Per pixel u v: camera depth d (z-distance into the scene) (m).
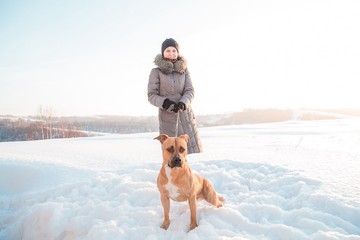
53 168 6.96
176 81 6.49
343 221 3.84
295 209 4.24
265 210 4.31
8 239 4.91
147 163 7.02
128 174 6.28
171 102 5.97
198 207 4.59
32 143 15.16
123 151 9.97
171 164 3.81
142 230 4.02
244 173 6.27
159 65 6.38
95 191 5.53
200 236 3.71
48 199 5.47
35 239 4.57
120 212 4.50
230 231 3.78
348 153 7.84
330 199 4.30
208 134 19.62
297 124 31.30
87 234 4.12
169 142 4.01
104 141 15.95
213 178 6.01
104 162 7.80
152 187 5.44
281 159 7.25
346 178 5.21
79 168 6.98
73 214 4.74
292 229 3.65
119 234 3.91
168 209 4.18
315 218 3.96
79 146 12.39
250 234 3.77
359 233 3.69
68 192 5.70
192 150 7.28
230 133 19.97
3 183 6.64
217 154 7.94
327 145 10.97
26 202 5.64
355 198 4.30
